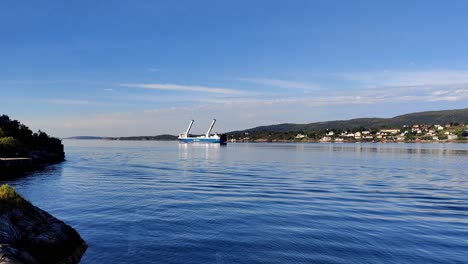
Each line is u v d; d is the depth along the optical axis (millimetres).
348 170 75938
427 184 51188
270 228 24703
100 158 126688
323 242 21562
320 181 54312
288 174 66500
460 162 102875
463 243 21484
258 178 58844
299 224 25812
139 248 20344
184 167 85125
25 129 119938
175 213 29484
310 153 167875
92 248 20297
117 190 43594
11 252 14836
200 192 41812
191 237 22516
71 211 30297
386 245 21062
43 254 17047
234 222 26391
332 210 30938
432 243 21453
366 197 38438
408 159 118938
